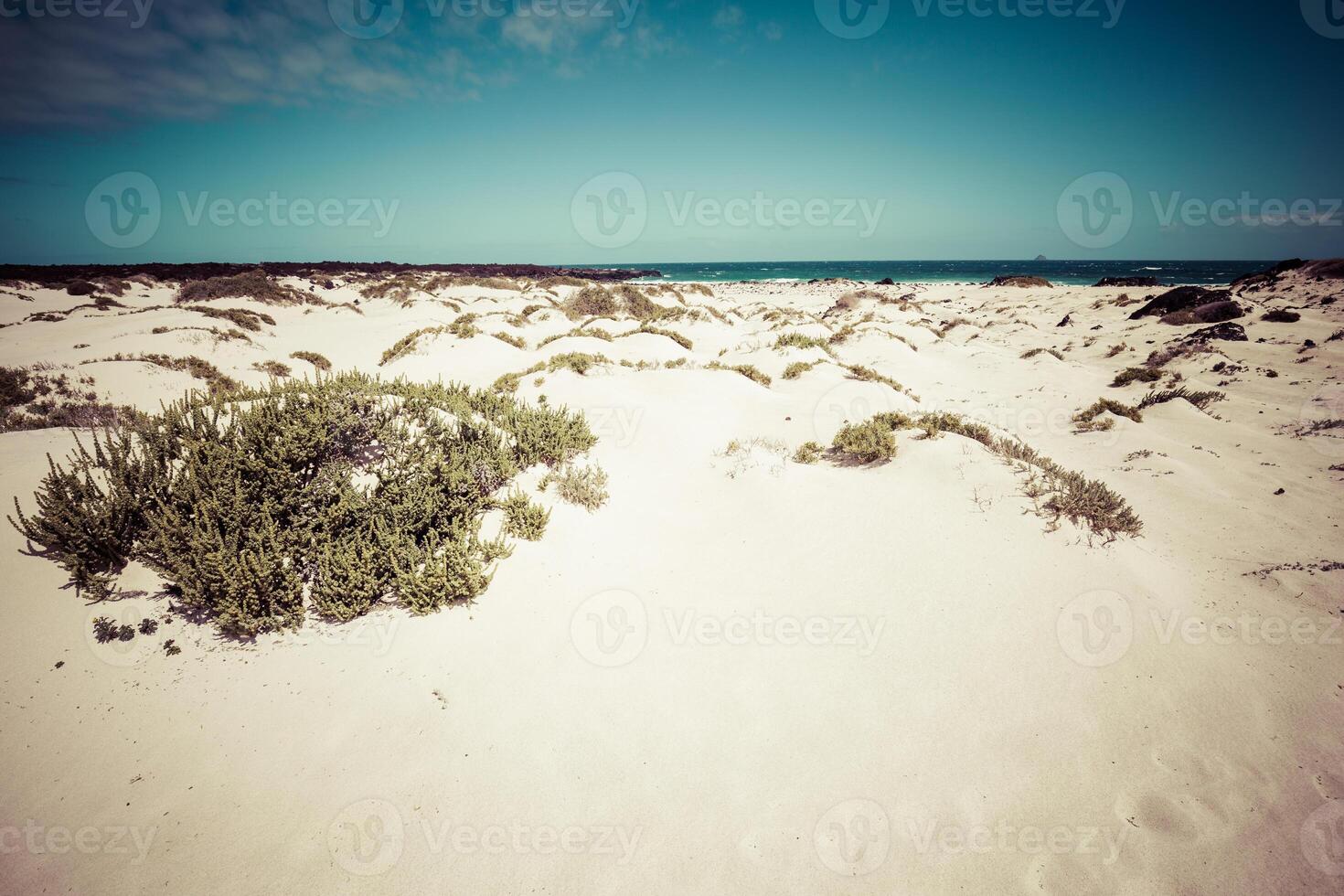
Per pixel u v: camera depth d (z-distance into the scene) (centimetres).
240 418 598
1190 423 1188
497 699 437
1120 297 3322
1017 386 1603
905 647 498
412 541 527
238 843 334
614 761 399
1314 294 2455
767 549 643
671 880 334
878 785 387
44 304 3212
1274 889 328
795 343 1705
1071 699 449
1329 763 401
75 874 311
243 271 5369
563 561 584
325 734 400
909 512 673
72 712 390
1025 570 574
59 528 462
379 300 3762
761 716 436
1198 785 387
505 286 4209
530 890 326
